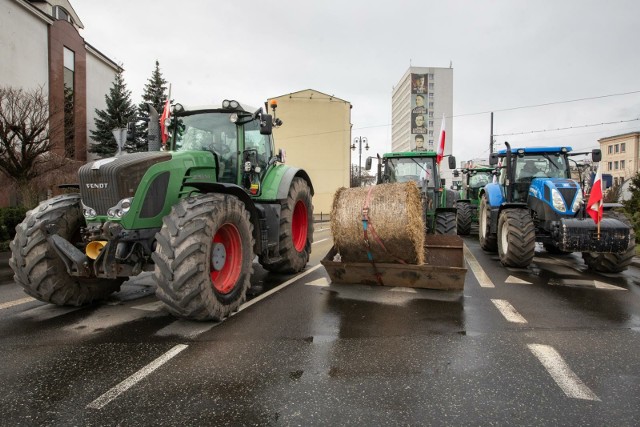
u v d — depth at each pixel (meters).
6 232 10.28
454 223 9.00
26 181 11.39
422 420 2.49
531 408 2.64
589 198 6.46
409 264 5.61
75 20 23.89
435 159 10.23
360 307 4.91
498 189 9.03
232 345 3.69
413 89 94.25
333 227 5.73
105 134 20.91
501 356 3.47
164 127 6.10
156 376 3.07
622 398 2.77
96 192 4.09
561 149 8.52
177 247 3.87
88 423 2.44
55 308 4.83
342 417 2.52
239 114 5.74
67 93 18.92
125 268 4.09
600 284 6.21
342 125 30.98
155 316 4.54
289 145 30.72
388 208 5.39
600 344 3.76
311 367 3.23
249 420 2.48
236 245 4.66
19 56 15.58
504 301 5.21
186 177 4.71
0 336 3.90
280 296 5.43
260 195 6.03
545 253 9.67
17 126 10.73
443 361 3.36
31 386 2.91
